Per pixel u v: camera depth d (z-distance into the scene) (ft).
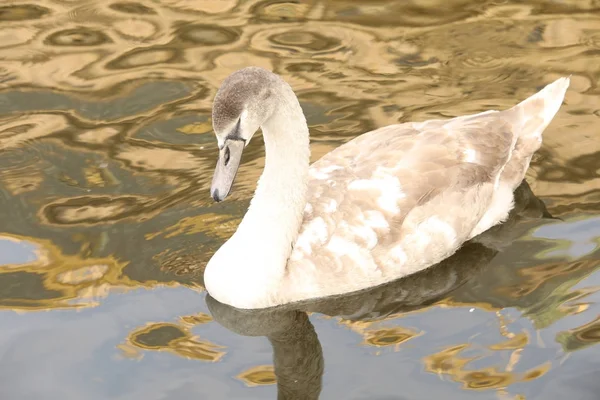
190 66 40.29
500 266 31.04
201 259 31.35
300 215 29.84
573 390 25.95
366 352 27.81
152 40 41.98
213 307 29.76
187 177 34.73
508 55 40.68
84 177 34.73
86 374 26.94
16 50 41.42
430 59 40.63
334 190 30.63
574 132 36.50
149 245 31.86
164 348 27.96
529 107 33.94
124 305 29.53
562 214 32.86
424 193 30.78
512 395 25.89
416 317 29.25
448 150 31.55
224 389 26.50
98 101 38.45
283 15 43.65
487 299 29.73
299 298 30.04
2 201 33.63
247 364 27.53
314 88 39.04
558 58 40.32
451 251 31.58
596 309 28.76
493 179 32.32
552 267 30.71
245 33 42.39
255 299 29.60
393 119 37.32
